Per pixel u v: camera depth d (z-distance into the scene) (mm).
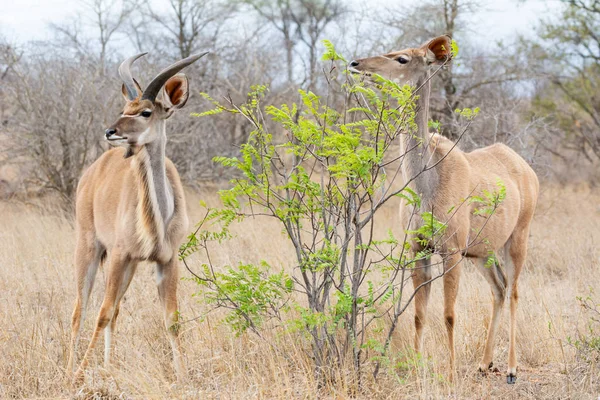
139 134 9469
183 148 21969
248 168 9031
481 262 10586
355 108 8883
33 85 20844
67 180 20047
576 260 14766
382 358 8789
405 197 8938
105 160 10914
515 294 10648
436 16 25359
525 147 18141
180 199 10117
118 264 9812
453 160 10031
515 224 10789
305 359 9492
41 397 8836
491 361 10305
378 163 8766
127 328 10703
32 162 20922
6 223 18031
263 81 23578
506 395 9242
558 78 29578
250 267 9156
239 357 9664
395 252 14234
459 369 9844
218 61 25250
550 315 11258
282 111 9219
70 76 20484
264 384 8938
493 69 25453
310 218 9242
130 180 9828
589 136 29844
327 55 8836
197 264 13531
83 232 10648
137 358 9352
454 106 23188
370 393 8750
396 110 8828
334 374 8875
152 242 9656
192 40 28969
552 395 9008
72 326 10094
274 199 9977
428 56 9836
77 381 9211
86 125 20047
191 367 9703
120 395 8703
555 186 26656
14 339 9742
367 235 15898
